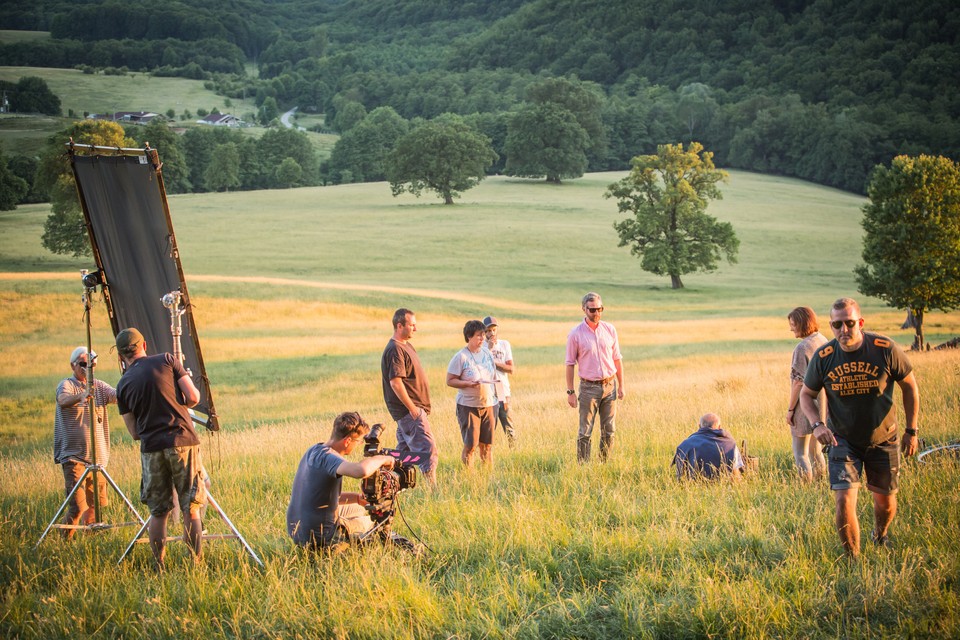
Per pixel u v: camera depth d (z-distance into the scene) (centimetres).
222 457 1241
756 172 16725
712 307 5678
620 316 5212
